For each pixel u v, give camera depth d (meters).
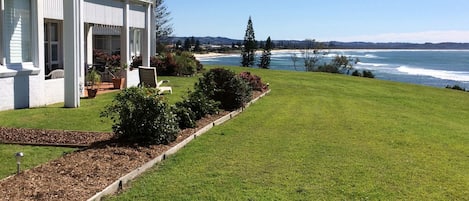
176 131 6.79
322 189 4.95
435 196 4.84
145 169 5.43
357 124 9.73
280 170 5.66
